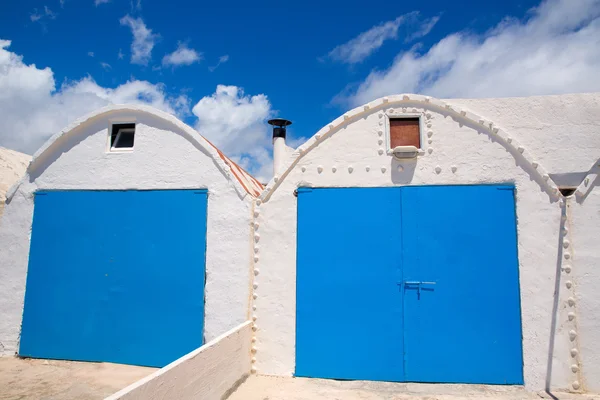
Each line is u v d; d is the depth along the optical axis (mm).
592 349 6090
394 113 7027
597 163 6371
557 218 6430
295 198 7074
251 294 6945
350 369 6590
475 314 6484
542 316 6301
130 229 7363
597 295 6168
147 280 7195
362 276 6770
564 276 6305
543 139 7059
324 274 6848
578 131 7016
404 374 6480
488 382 6328
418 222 6770
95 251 7383
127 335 7105
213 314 6941
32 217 7609
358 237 6863
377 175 6953
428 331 6531
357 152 7047
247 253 6980
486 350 6398
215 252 7074
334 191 7016
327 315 6750
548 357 6207
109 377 6492
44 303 7359
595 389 6012
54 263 7438
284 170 7125
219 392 5445
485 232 6621
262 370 6727
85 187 7570
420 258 6695
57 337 7242
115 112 7648
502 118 7180
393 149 6840
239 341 6250
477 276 6551
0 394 5773
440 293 6582
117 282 7254
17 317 7371
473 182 6734
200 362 4906
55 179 7660
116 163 7562
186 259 7148
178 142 7453
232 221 7105
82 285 7324
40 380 6332
